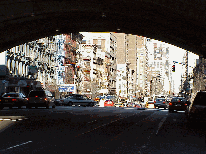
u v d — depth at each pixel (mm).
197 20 28422
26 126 18859
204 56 47094
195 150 10984
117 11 34594
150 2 28766
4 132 15766
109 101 71000
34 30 41562
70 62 92875
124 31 45781
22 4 31766
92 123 21094
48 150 10438
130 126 19422
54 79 80000
